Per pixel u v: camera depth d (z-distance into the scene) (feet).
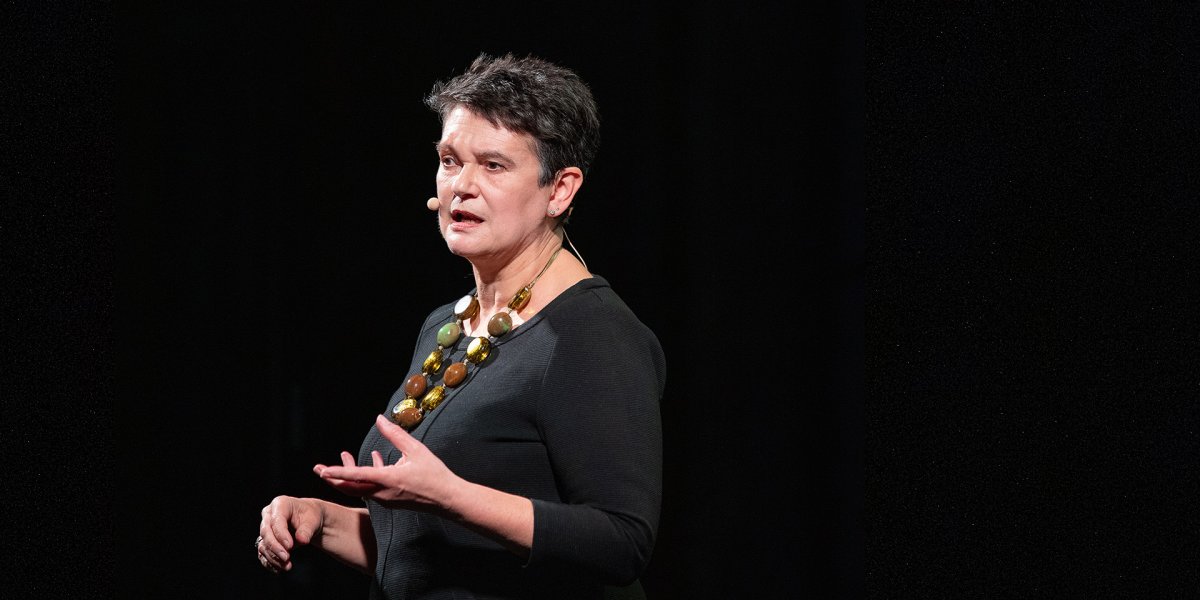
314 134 24.02
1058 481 14.19
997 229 14.78
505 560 11.53
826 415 23.63
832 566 23.48
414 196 24.41
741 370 23.65
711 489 23.65
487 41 23.98
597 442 11.02
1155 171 13.50
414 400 12.37
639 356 11.71
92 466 16.01
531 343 11.71
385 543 12.30
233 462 22.94
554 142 11.89
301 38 23.84
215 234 22.95
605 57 23.76
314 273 24.03
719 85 23.57
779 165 23.63
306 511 12.94
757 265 23.65
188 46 22.90
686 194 23.71
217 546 22.66
